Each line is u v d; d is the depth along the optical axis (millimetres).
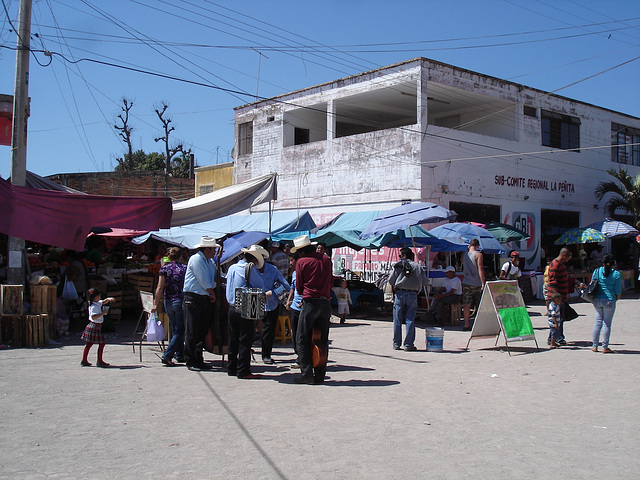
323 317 8156
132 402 7043
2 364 9289
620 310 17969
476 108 26578
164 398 7246
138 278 15156
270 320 9617
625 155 31625
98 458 5137
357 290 17594
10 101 13969
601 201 29531
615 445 5539
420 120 21672
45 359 9742
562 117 27781
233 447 5434
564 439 5715
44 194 11578
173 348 9367
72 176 36031
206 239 9094
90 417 6402
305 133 28344
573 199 27953
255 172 28656
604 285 10469
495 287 10922
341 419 6359
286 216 20672
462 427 6086
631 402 7129
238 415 6500
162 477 4707
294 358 10172
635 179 28562
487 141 23969
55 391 7562
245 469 4887
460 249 16938
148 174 36500
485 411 6711
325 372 8273
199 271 8836
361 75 24203
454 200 22562
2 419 6305
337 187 24734
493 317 11234
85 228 11898
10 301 11062
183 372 8844
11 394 7391
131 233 19172
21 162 12375
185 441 5605
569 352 10648
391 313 17531
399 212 14570
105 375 8570
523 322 10914
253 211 28969
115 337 12586
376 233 14172
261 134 28438
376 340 12391
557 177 27188
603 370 9008
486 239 16656
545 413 6637
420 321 15797
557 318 11219
